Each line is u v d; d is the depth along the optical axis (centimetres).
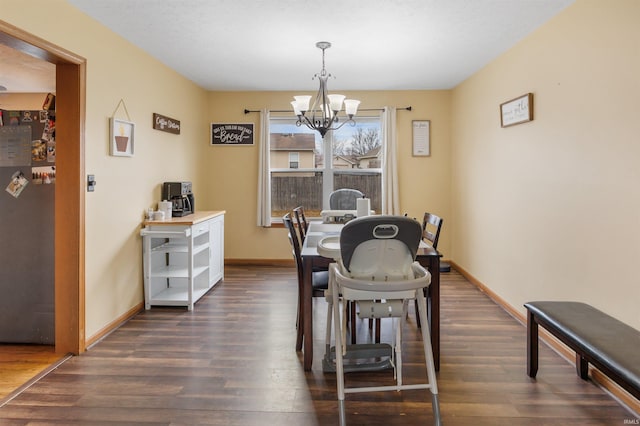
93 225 294
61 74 275
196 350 281
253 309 369
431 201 539
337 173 556
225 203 552
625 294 219
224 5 275
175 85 442
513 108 348
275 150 557
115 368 254
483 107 422
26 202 293
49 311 297
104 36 306
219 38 338
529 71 324
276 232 552
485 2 268
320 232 334
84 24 282
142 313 359
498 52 374
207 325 329
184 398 219
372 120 548
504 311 360
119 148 325
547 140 297
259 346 288
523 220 335
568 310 229
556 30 285
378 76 462
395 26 311
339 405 190
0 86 459
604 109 234
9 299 298
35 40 236
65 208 276
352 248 184
